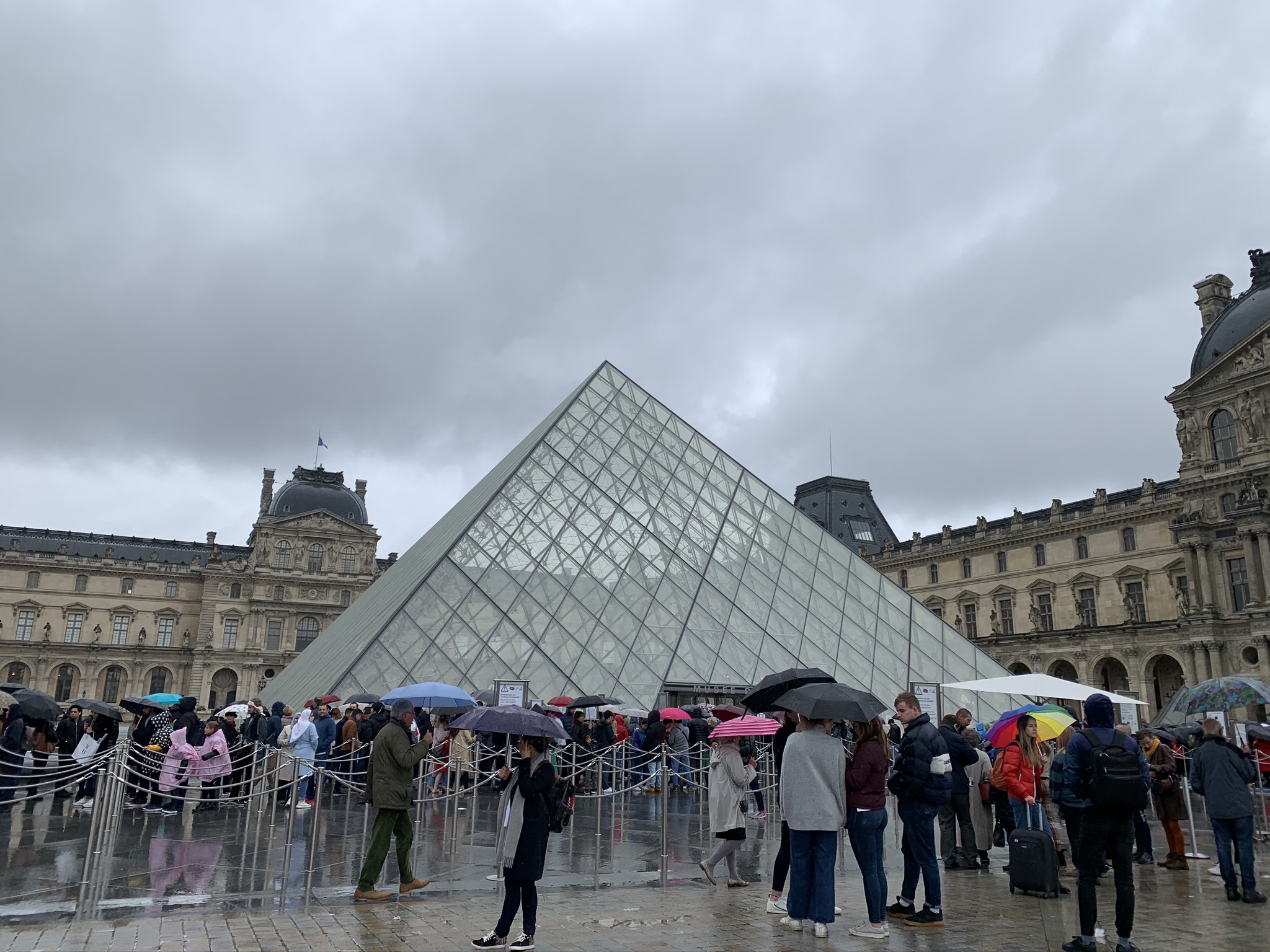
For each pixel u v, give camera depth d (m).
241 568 151.88
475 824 22.00
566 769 27.36
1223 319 87.94
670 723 29.62
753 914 12.84
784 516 49.97
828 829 11.39
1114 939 11.68
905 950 10.84
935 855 12.33
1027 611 106.00
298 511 162.12
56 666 144.50
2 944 10.27
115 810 18.88
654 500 46.81
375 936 11.05
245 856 16.69
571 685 34.94
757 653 39.62
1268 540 79.25
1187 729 29.66
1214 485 84.88
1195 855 19.02
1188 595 86.12
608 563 41.47
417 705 28.59
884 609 45.84
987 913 13.09
